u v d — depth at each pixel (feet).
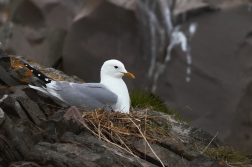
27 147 21.98
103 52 56.39
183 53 55.47
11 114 23.65
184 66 55.16
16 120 23.30
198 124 52.60
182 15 56.70
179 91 54.49
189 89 54.39
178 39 56.13
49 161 21.03
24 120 23.02
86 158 21.68
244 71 54.49
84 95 26.91
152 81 55.42
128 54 56.29
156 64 55.93
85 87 27.30
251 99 53.52
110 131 24.39
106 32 56.65
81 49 56.90
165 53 56.18
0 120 22.08
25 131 22.25
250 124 53.01
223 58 55.06
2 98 23.72
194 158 24.67
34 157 21.16
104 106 26.45
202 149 26.86
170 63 55.47
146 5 56.70
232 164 26.68
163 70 55.36
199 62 55.01
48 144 21.99
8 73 26.45
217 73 54.60
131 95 34.91
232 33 55.62
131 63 56.03
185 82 54.75
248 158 28.84
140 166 22.36
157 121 27.17
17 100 23.97
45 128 23.17
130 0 56.29
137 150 24.16
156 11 56.90
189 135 27.76
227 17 56.34
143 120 25.86
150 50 56.24
